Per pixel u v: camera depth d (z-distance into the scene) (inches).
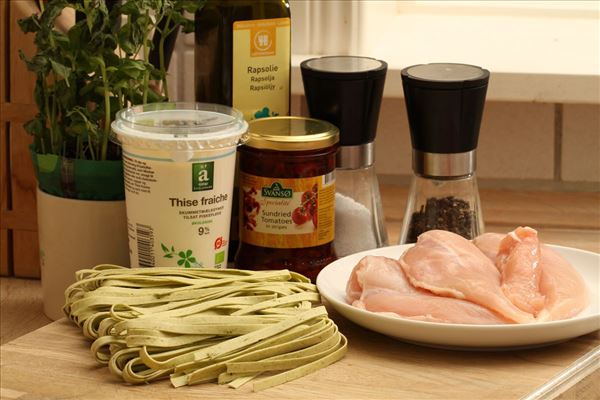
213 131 39.1
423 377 35.3
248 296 38.3
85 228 43.4
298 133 41.9
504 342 36.1
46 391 34.0
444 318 36.9
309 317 36.9
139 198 39.4
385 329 36.9
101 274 39.1
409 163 60.3
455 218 45.3
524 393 34.1
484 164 60.1
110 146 44.3
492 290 37.5
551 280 38.9
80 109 42.1
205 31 44.6
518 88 54.9
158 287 38.7
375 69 44.4
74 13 49.7
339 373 35.6
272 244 42.4
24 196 50.0
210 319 35.9
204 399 33.6
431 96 42.8
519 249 39.6
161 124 39.7
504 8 65.8
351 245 46.3
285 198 41.9
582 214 55.1
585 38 61.8
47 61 41.8
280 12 44.7
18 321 46.2
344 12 56.9
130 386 34.4
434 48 59.9
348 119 44.7
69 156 44.6
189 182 38.8
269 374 35.4
